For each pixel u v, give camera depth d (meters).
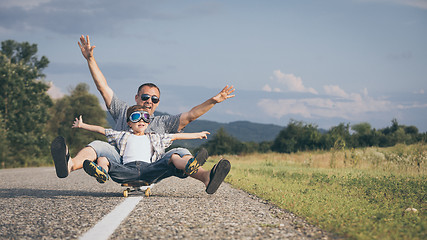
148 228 3.00
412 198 5.21
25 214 3.66
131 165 4.75
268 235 2.79
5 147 27.61
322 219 3.35
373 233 2.73
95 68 5.36
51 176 11.04
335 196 5.20
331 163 14.70
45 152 32.16
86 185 7.31
